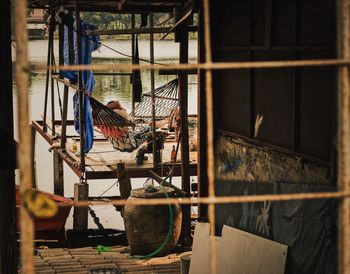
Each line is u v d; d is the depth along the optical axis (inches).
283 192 233.1
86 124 434.9
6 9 213.5
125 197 410.9
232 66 97.7
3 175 214.8
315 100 213.8
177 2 370.6
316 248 209.5
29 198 93.7
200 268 277.9
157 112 554.9
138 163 434.9
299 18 223.9
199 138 307.0
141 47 1328.7
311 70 215.9
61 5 445.7
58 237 394.0
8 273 217.9
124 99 1036.5
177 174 433.1
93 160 449.1
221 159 295.4
